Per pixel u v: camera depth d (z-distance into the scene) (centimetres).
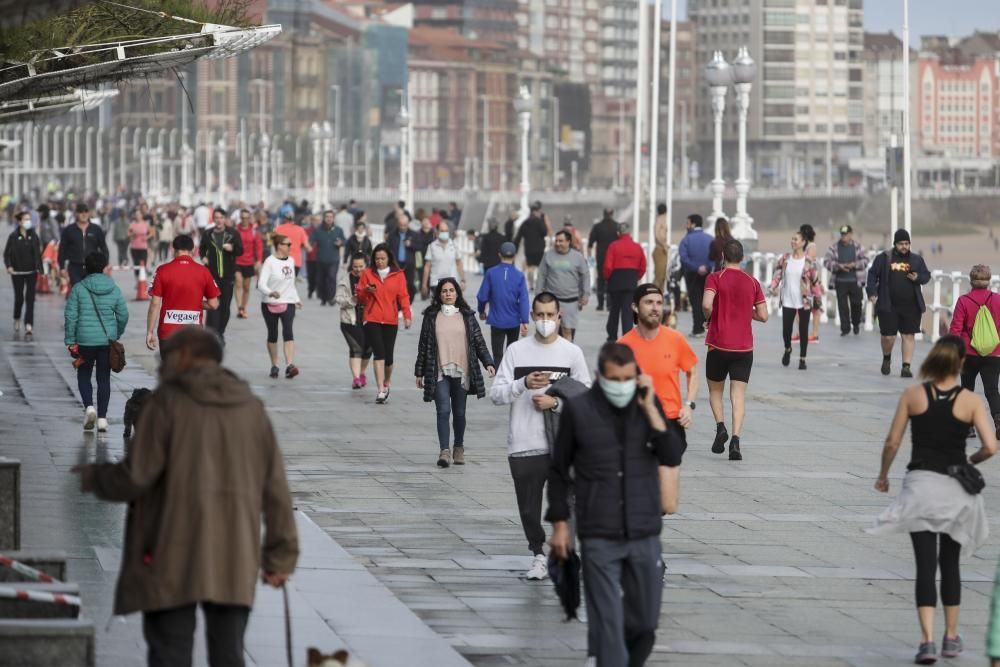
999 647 2372
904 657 2588
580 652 2541
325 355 7469
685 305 9906
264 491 1786
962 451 2597
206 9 3897
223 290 7675
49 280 11481
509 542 3422
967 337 4941
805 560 3328
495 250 10362
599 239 9950
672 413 3203
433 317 4428
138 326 8756
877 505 3972
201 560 1730
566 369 3105
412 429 5184
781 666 2509
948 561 2586
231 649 1758
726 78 10994
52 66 3794
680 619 2808
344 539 3422
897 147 9944
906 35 10031
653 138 11375
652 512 2172
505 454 4675
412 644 2475
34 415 5219
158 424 1750
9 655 1850
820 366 7244
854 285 8712
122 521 3397
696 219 8312
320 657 1808
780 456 4741
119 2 3738
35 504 3591
